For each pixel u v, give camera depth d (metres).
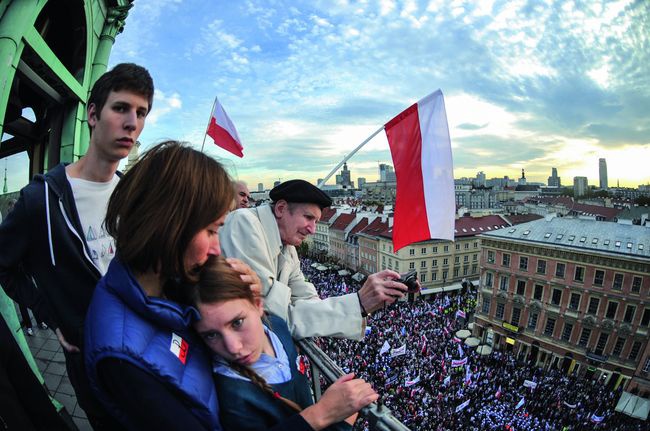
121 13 7.11
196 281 1.34
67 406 4.56
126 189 1.23
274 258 2.66
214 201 1.24
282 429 1.29
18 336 4.05
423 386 25.47
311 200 2.65
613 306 35.62
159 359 1.16
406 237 4.43
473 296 56.47
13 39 4.29
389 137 4.59
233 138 8.84
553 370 33.91
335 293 52.44
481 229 65.31
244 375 1.44
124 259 1.22
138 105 2.26
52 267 2.11
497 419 21.94
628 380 34.62
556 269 39.22
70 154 6.58
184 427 1.10
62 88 6.06
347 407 1.35
